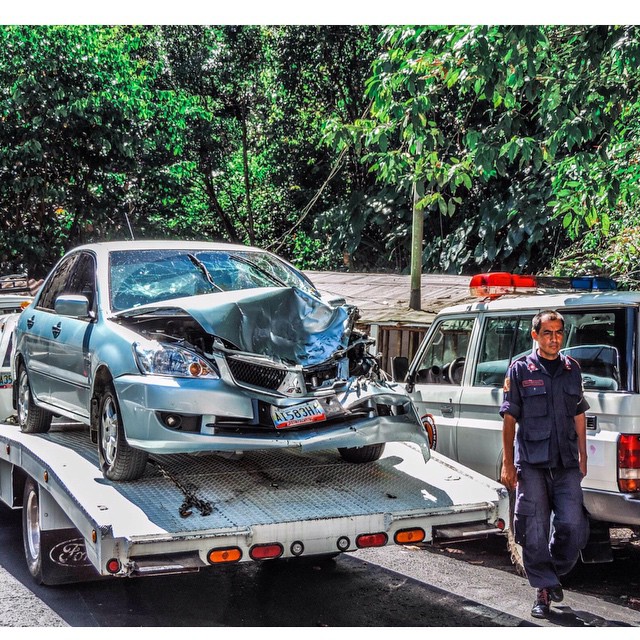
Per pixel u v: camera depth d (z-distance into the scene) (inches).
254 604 203.8
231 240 1116.5
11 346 332.8
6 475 256.4
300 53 957.2
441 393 262.2
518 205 722.2
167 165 893.8
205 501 180.7
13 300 440.8
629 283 445.4
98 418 209.3
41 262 808.3
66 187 830.5
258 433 190.1
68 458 214.2
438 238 797.9
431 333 275.0
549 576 192.5
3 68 764.6
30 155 767.7
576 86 300.7
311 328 206.5
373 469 215.2
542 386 193.2
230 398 187.8
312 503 185.3
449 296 534.9
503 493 195.9
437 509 186.4
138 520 166.7
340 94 962.1
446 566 239.8
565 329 222.4
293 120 1000.9
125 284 230.7
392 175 341.1
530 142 306.5
